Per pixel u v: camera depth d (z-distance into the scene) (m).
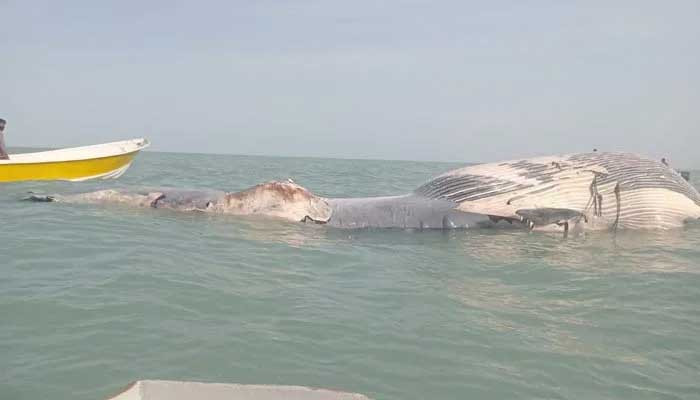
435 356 4.79
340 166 51.47
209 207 11.59
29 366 4.30
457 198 11.41
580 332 5.48
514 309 6.10
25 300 5.62
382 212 11.18
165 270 6.95
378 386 4.23
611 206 10.89
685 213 11.23
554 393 4.25
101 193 12.55
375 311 5.84
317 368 4.46
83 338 4.81
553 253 8.88
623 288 6.94
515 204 10.89
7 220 10.04
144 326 5.11
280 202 11.27
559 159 11.51
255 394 3.39
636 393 4.30
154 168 32.53
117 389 4.00
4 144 18.44
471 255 8.69
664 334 5.48
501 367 4.63
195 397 3.35
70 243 8.27
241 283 6.60
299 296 6.22
